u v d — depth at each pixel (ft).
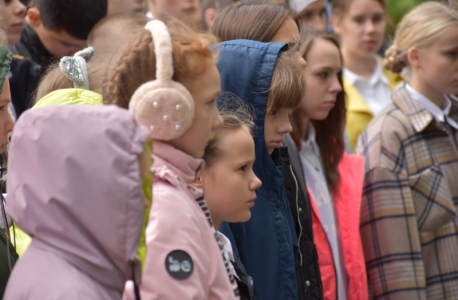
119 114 6.58
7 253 8.99
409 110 17.30
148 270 7.26
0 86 8.54
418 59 17.51
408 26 17.97
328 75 15.57
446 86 17.22
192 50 7.79
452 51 16.99
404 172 16.79
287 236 11.78
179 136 7.92
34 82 16.70
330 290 14.80
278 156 12.14
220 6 21.74
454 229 16.94
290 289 11.52
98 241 6.47
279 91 11.32
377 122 17.58
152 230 7.47
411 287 16.24
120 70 7.88
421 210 16.87
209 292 8.14
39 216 6.44
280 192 11.84
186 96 7.70
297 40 13.67
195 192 8.45
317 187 15.67
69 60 11.78
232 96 11.57
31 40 18.28
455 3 18.03
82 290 6.38
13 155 6.63
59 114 6.53
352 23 23.85
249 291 9.89
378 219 16.70
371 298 17.22
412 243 16.47
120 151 6.41
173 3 22.62
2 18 13.79
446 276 16.79
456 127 17.88
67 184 6.35
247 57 11.62
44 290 6.32
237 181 9.71
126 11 22.24
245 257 11.05
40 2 17.74
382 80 24.25
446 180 17.02
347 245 15.78
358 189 16.24
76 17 17.70
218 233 9.78
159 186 7.85
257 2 14.10
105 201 6.36
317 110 15.46
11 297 6.46
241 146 9.71
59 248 6.50
